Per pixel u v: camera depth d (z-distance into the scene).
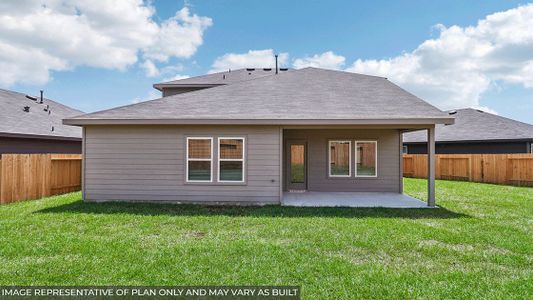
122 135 9.34
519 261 4.55
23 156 9.62
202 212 7.94
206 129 9.32
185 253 4.80
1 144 11.66
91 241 5.35
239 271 4.17
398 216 7.53
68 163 11.69
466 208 8.56
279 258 4.64
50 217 7.19
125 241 5.38
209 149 9.31
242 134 9.23
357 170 12.03
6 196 9.03
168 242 5.38
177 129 9.33
